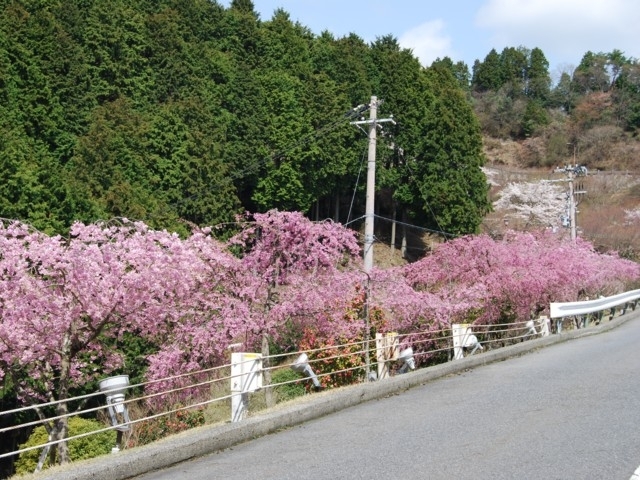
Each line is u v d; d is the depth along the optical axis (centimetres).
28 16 2908
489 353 1316
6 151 1902
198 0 4197
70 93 2944
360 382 1095
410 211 4078
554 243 2761
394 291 1606
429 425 712
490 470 521
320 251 1331
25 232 1095
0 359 1056
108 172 2514
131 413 1352
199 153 2956
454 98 4053
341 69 4134
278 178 3431
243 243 1355
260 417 733
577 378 1011
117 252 1097
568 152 7862
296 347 1466
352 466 550
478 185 4012
